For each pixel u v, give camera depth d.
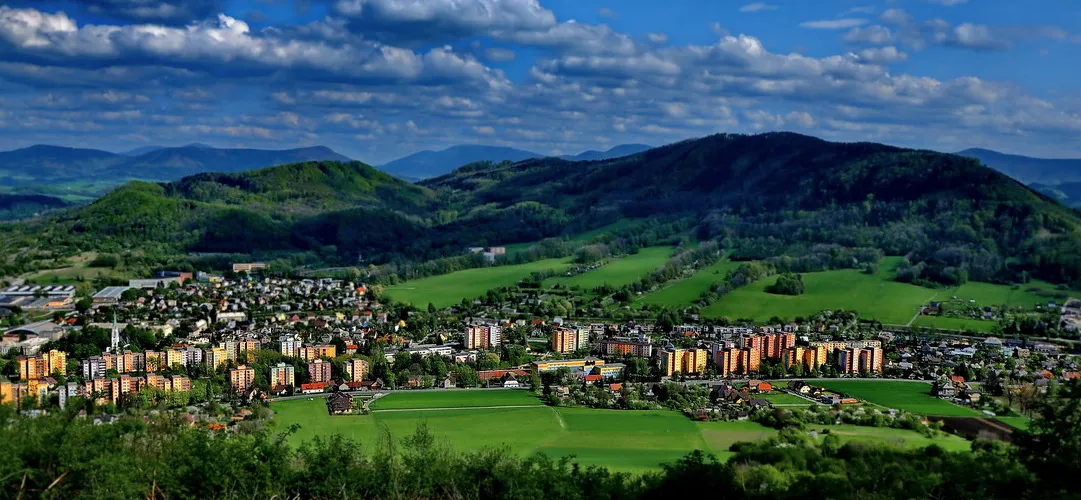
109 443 91.88
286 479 92.44
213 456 90.75
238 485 91.00
